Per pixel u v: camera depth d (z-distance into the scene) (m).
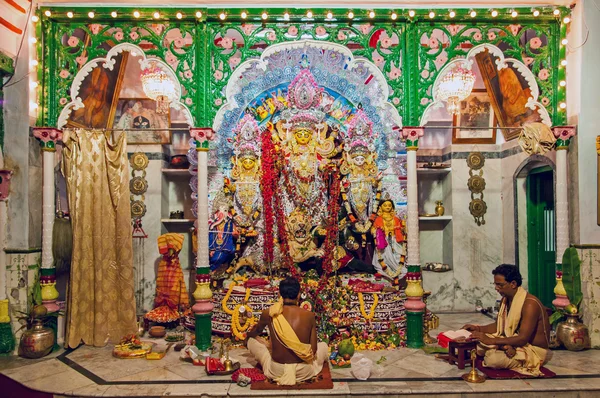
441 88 5.27
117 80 6.01
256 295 5.39
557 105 5.20
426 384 3.98
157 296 5.98
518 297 4.23
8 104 5.05
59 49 5.16
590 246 4.99
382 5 5.16
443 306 6.88
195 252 6.21
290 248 6.02
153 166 6.79
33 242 5.09
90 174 5.17
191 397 3.84
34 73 5.10
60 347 5.15
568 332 4.85
